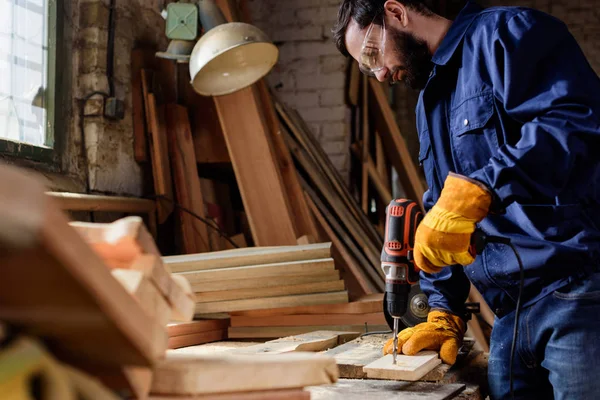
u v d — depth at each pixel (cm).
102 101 331
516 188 150
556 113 157
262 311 264
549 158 151
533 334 178
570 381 168
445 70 190
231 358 96
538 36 166
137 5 367
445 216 153
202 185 397
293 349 199
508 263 177
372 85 555
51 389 58
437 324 202
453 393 164
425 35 195
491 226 180
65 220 54
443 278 211
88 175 327
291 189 369
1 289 58
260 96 382
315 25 536
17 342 61
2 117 278
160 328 75
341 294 254
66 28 321
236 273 254
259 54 304
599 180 170
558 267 169
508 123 174
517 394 188
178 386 84
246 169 353
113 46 343
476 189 151
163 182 354
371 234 482
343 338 241
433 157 196
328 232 385
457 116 183
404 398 153
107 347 70
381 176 559
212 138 384
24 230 49
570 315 168
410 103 772
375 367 169
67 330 66
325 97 532
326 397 153
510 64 165
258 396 92
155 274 83
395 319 184
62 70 316
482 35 177
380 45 198
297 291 254
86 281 57
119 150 346
